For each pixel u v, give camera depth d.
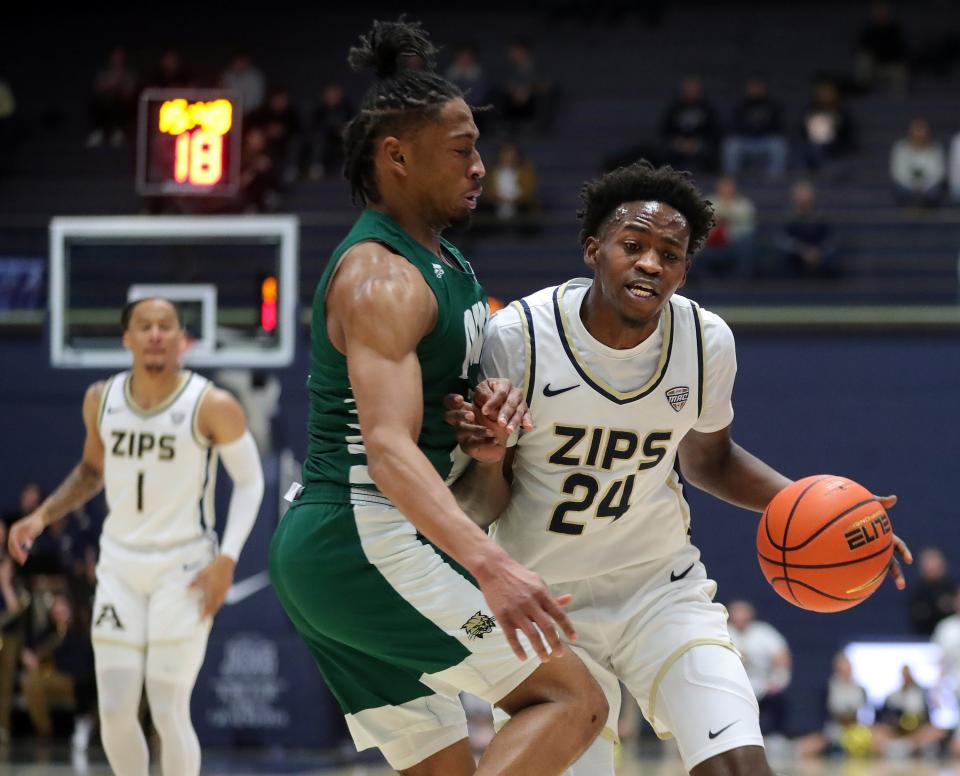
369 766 8.06
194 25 18.20
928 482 12.51
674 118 14.98
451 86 3.14
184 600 4.98
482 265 13.70
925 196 14.11
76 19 18.17
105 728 4.87
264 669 8.62
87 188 15.39
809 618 12.15
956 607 11.00
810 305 13.02
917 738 10.43
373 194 3.18
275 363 8.57
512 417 2.99
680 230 3.22
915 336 12.67
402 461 2.75
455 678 3.05
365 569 3.03
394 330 2.86
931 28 17.72
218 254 12.33
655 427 3.41
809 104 16.84
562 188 15.44
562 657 3.02
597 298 3.31
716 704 3.32
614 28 18.03
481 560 2.66
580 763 3.52
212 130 8.33
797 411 12.73
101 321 12.60
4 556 9.75
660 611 3.53
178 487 5.12
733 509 12.43
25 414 12.79
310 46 17.98
